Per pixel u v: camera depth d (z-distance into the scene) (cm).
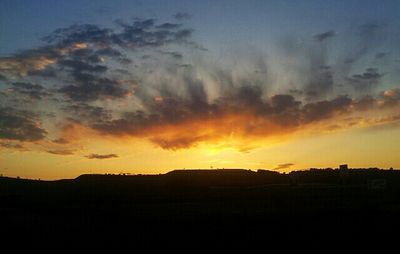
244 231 3250
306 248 2656
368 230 3216
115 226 3566
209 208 5081
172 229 3391
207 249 2667
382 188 6688
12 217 4109
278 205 5281
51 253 2530
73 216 4209
